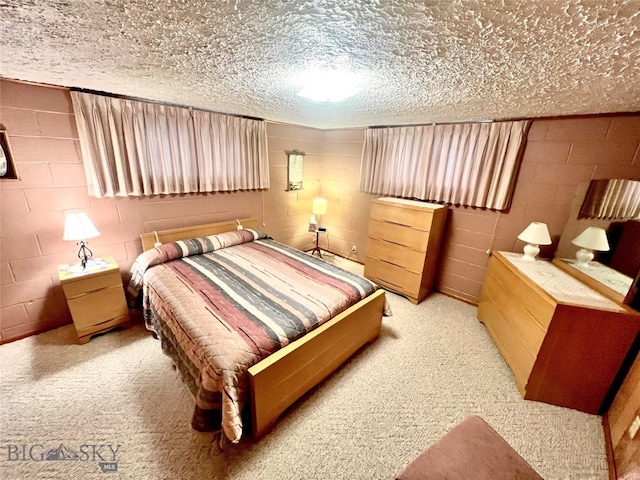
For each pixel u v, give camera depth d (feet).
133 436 4.97
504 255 8.20
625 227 5.65
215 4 2.65
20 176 6.53
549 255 8.21
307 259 8.79
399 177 11.16
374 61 4.15
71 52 4.09
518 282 6.88
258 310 5.78
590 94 5.24
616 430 5.00
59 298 7.67
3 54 4.22
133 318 8.34
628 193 5.72
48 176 6.88
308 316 5.72
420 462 3.48
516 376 6.46
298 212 13.65
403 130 10.62
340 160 13.26
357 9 2.68
